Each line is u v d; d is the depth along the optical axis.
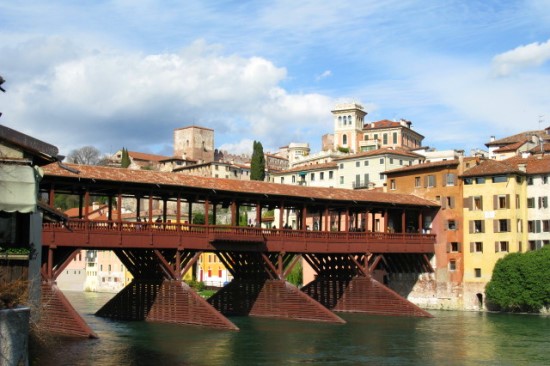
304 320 65.62
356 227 79.38
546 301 72.00
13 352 19.69
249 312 69.94
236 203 68.31
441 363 44.28
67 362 41.84
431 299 81.00
